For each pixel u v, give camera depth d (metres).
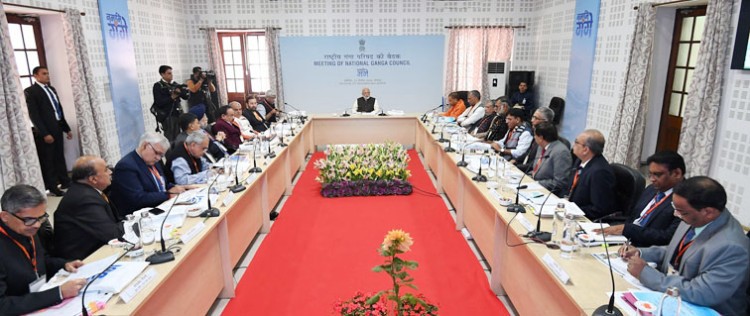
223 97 8.84
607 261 2.02
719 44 3.88
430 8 8.58
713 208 1.69
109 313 1.63
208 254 2.67
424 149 6.65
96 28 5.65
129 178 2.98
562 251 2.10
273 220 4.35
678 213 1.80
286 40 8.66
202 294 2.59
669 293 1.58
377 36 8.67
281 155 4.84
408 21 8.63
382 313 1.90
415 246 3.72
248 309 2.82
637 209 2.61
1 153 4.04
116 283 1.78
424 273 3.26
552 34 7.85
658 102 5.55
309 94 8.91
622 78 5.54
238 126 5.33
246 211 3.51
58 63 5.25
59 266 2.16
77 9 5.22
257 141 4.82
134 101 6.58
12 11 4.64
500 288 2.97
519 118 4.85
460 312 2.77
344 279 3.17
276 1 8.50
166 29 7.77
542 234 2.28
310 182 5.70
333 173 5.07
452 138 5.27
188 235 2.29
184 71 8.57
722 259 1.66
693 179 1.75
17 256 1.87
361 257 3.52
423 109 9.02
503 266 2.89
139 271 1.90
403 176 5.18
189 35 8.66
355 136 7.53
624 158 5.34
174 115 6.73
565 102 7.29
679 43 5.23
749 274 1.76
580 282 1.85
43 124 4.83
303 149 6.41
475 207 3.63
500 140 5.34
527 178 3.44
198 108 5.20
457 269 3.32
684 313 1.58
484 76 8.71
